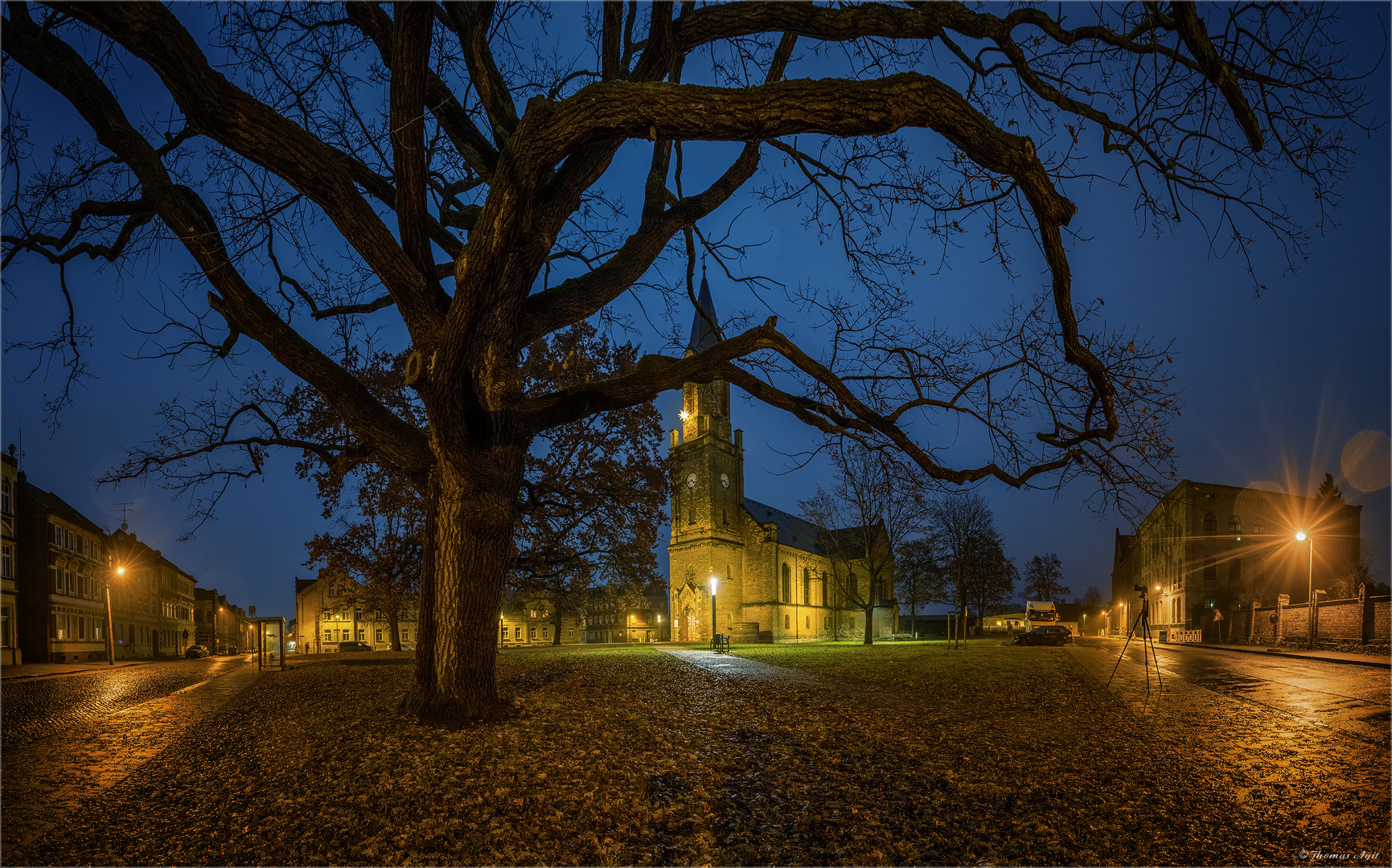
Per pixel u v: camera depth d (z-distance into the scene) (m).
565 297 9.66
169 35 5.74
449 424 8.38
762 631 63.03
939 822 5.93
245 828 5.82
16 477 36.47
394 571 25.38
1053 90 7.01
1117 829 5.67
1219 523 50.56
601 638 104.69
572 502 22.03
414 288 8.22
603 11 8.83
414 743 8.34
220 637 91.44
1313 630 30.38
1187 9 5.16
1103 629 93.69
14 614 35.25
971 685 15.25
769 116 5.76
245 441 13.43
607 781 7.03
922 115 5.70
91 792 6.94
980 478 8.64
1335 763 7.71
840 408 9.31
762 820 6.05
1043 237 6.27
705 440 64.94
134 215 10.02
